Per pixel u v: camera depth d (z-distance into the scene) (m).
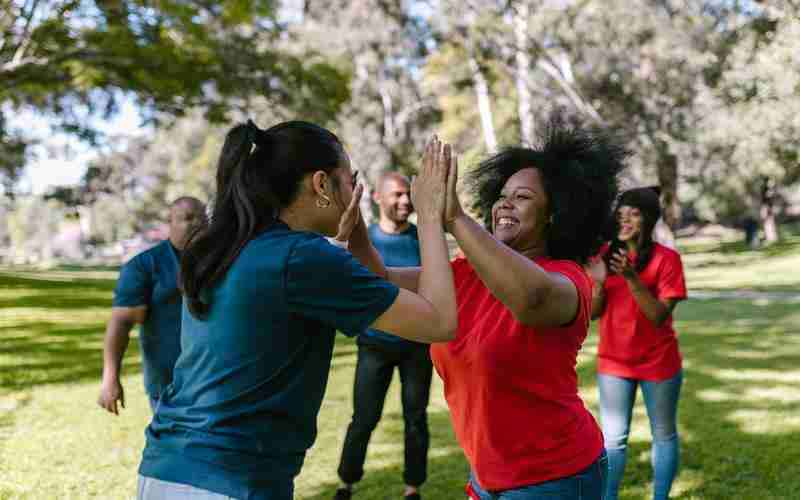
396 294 1.71
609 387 3.74
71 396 7.05
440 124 38.28
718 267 27.77
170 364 3.66
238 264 1.70
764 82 13.69
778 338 10.73
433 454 5.13
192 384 1.74
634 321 3.67
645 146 23.19
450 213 1.82
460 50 27.06
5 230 106.31
